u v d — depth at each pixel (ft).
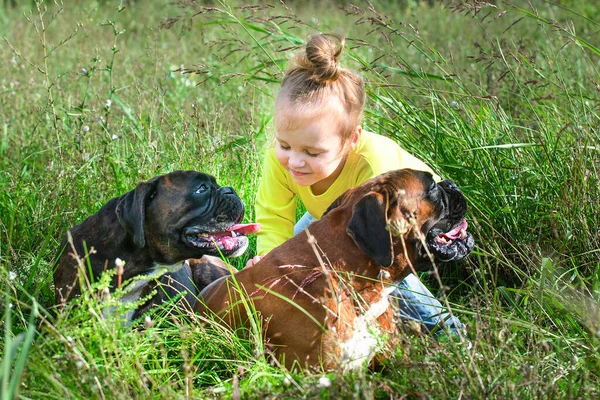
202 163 20.59
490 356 11.66
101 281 12.19
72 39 34.81
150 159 20.45
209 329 13.96
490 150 18.17
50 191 19.70
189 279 16.47
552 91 21.06
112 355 12.14
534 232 17.31
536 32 32.71
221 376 13.32
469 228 17.63
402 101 19.60
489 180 18.06
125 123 22.62
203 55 33.30
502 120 18.72
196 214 14.44
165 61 30.94
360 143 16.03
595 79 23.58
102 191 19.99
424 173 13.76
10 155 23.90
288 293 13.44
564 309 13.71
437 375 11.49
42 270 16.75
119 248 14.70
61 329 11.69
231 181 21.30
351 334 12.94
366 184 13.71
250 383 12.14
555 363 12.59
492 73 24.77
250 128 21.45
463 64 30.09
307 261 13.65
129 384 11.69
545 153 17.76
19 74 29.53
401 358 12.05
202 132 22.31
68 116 23.30
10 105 26.27
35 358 11.46
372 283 13.57
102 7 43.91
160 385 11.78
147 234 14.61
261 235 17.48
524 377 11.41
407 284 15.66
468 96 18.94
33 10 44.86
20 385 11.25
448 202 13.93
